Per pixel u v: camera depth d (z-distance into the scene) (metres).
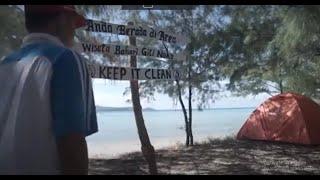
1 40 3.68
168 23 5.52
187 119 12.35
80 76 1.32
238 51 8.46
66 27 1.44
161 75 5.34
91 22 4.33
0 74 1.38
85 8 3.69
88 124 1.35
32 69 1.32
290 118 12.12
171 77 5.46
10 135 1.32
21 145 1.31
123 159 8.12
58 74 1.29
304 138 11.62
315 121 11.97
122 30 4.88
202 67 10.09
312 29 3.88
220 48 8.34
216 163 8.78
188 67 9.81
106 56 4.80
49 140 1.29
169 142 13.11
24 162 1.31
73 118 1.27
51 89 1.29
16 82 1.34
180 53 5.85
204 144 11.95
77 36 4.38
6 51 3.67
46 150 1.30
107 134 14.35
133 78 5.08
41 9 1.40
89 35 4.53
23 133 1.30
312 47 5.82
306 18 3.74
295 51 6.00
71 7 1.45
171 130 18.19
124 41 5.07
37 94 1.30
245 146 11.41
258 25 6.22
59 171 1.30
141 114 6.23
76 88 1.30
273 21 5.15
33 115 1.30
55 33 1.42
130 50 5.04
